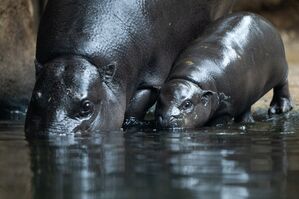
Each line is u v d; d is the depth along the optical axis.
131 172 15.57
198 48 28.33
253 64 28.80
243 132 24.53
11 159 17.59
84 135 23.12
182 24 28.92
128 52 26.31
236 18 29.73
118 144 20.75
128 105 27.27
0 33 33.00
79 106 23.91
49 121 23.52
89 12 26.12
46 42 25.92
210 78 27.28
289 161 17.25
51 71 24.47
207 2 29.97
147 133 24.11
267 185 14.09
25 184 14.23
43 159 17.58
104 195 13.07
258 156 18.08
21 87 34.22
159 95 26.61
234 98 28.16
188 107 26.20
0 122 28.91
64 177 14.98
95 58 25.27
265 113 31.59
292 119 29.59
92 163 16.89
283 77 31.47
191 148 19.72
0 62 33.03
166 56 28.48
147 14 27.05
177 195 13.02
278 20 62.53
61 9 26.47
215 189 13.63
